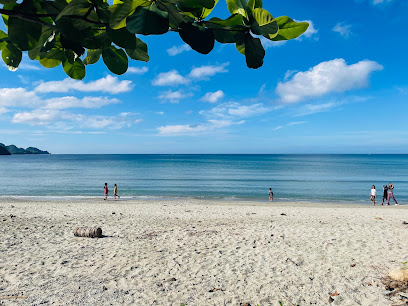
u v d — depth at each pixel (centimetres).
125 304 620
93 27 100
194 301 633
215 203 2814
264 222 1445
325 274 770
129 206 2191
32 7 88
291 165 12638
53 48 110
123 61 112
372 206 2686
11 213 1673
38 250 960
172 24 83
